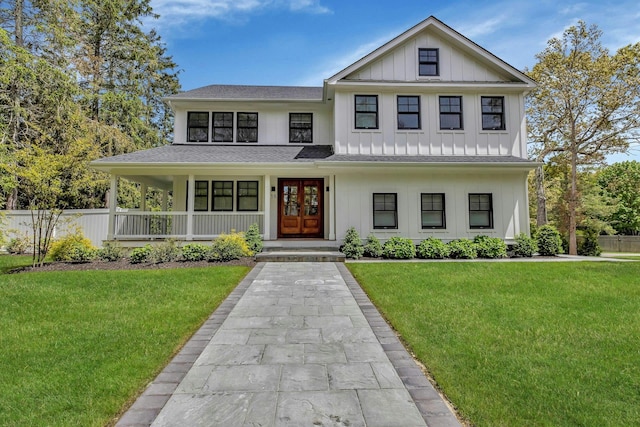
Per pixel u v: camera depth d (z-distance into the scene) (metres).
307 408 2.52
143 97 25.44
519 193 11.64
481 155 11.90
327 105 13.51
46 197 8.77
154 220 13.35
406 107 12.01
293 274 7.71
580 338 3.88
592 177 22.59
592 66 15.63
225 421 2.36
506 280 6.89
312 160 11.25
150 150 12.26
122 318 4.64
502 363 3.24
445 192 11.57
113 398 2.67
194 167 10.83
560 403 2.57
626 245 20.66
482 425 2.32
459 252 10.51
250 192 12.98
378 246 10.58
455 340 3.81
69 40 16.00
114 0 20.80
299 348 3.68
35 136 15.42
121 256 9.48
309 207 12.80
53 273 7.48
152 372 3.13
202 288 6.27
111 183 11.02
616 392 2.74
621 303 5.32
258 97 13.36
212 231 11.57
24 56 13.75
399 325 4.33
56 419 2.41
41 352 3.54
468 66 12.21
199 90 14.37
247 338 3.98
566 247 15.78
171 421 2.38
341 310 5.09
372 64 12.05
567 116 16.81
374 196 11.55
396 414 2.44
